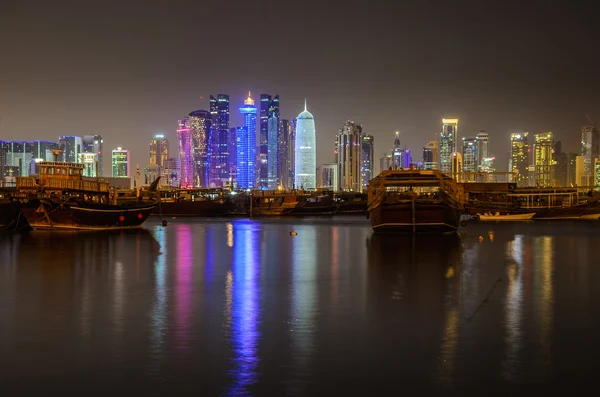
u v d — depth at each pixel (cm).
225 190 19938
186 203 15512
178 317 2908
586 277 4172
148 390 1958
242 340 2494
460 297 3412
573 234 8419
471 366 2166
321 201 17138
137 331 2634
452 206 7956
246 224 11606
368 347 2391
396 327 2703
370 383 2014
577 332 2605
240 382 2023
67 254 5634
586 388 1967
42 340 2503
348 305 3191
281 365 2184
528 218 13175
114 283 3931
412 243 6894
